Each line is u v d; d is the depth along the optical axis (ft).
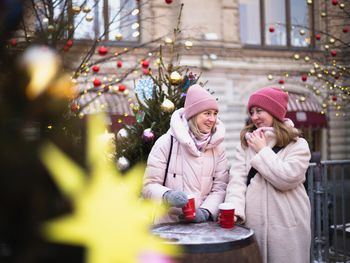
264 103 9.56
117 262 2.73
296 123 49.39
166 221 9.39
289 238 8.96
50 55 3.17
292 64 53.01
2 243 2.70
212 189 9.95
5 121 2.87
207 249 6.70
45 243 2.72
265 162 8.98
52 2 11.28
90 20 13.05
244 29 55.52
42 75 3.06
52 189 2.78
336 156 55.16
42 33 8.70
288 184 8.89
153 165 9.78
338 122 54.85
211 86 51.70
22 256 2.69
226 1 53.16
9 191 2.62
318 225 13.24
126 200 2.86
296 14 54.49
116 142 12.68
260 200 9.17
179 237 7.23
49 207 2.74
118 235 2.76
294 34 53.83
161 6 46.21
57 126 3.94
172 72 13.46
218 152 10.18
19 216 2.68
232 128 52.44
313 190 13.32
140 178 3.05
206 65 50.72
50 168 2.78
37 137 2.94
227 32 53.11
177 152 9.82
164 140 10.02
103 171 2.96
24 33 8.33
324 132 54.95
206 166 9.75
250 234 7.50
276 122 9.55
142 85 13.80
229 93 52.60
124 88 15.40
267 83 53.16
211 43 51.31
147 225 2.98
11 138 2.81
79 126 3.40
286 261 8.93
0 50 3.32
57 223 2.69
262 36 55.16
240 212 9.12
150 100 13.29
